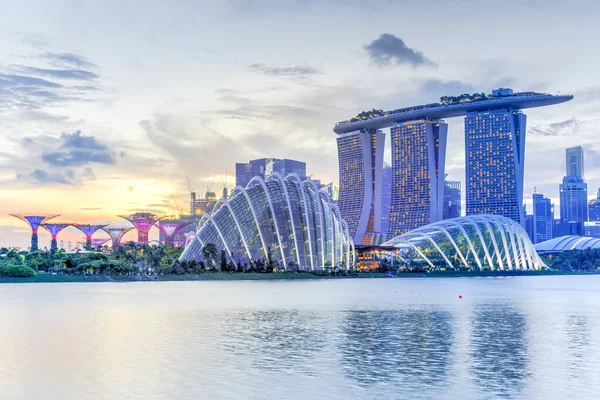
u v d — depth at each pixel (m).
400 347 57.22
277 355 53.00
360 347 57.22
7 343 60.19
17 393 40.09
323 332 68.25
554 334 66.56
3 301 112.75
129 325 74.75
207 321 79.12
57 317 83.94
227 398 38.66
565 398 38.62
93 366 48.38
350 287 175.62
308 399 38.44
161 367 47.88
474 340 61.84
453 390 40.50
